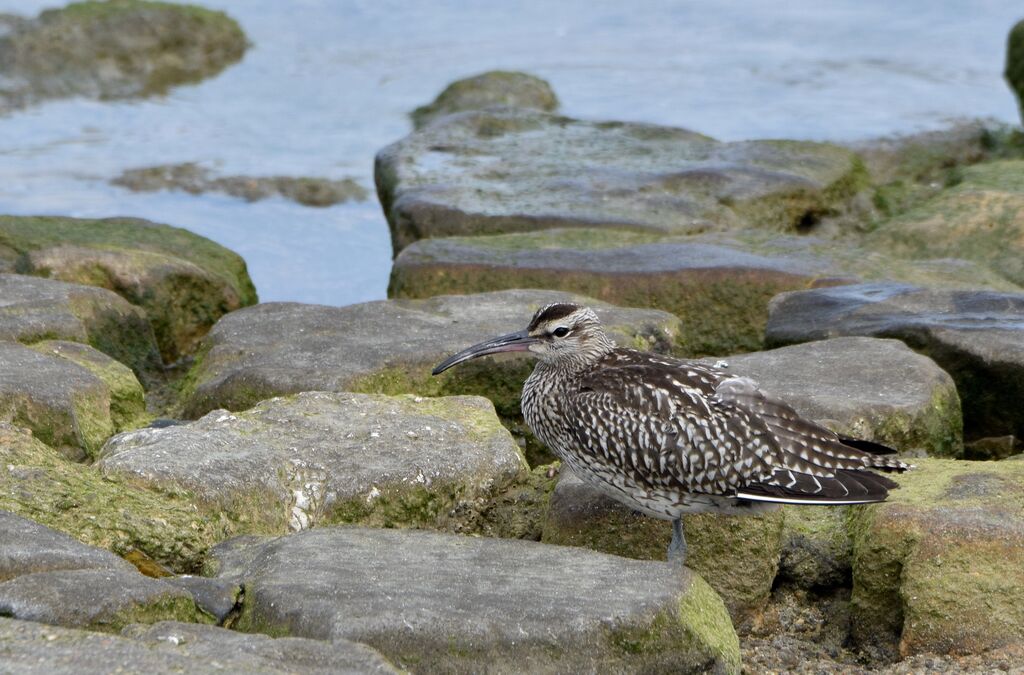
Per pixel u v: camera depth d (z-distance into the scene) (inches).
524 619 357.4
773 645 434.9
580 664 354.9
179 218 912.3
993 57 1275.8
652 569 391.5
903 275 695.7
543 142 931.3
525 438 568.7
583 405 448.8
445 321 615.2
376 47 1322.6
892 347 568.4
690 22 1389.0
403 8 1425.9
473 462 474.3
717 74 1238.3
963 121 1082.7
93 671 307.1
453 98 1135.6
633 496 443.5
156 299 695.1
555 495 464.1
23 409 486.3
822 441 430.9
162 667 311.6
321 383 546.6
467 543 411.2
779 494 425.4
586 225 783.7
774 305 641.6
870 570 429.4
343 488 458.3
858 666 425.4
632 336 599.5
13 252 723.4
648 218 792.3
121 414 550.3
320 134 1096.2
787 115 1122.0
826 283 675.4
